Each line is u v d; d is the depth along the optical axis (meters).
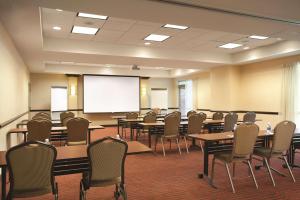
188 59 7.94
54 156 2.28
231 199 3.13
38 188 2.28
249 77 8.92
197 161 5.04
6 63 4.52
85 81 11.36
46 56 6.96
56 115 11.02
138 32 5.89
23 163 2.15
